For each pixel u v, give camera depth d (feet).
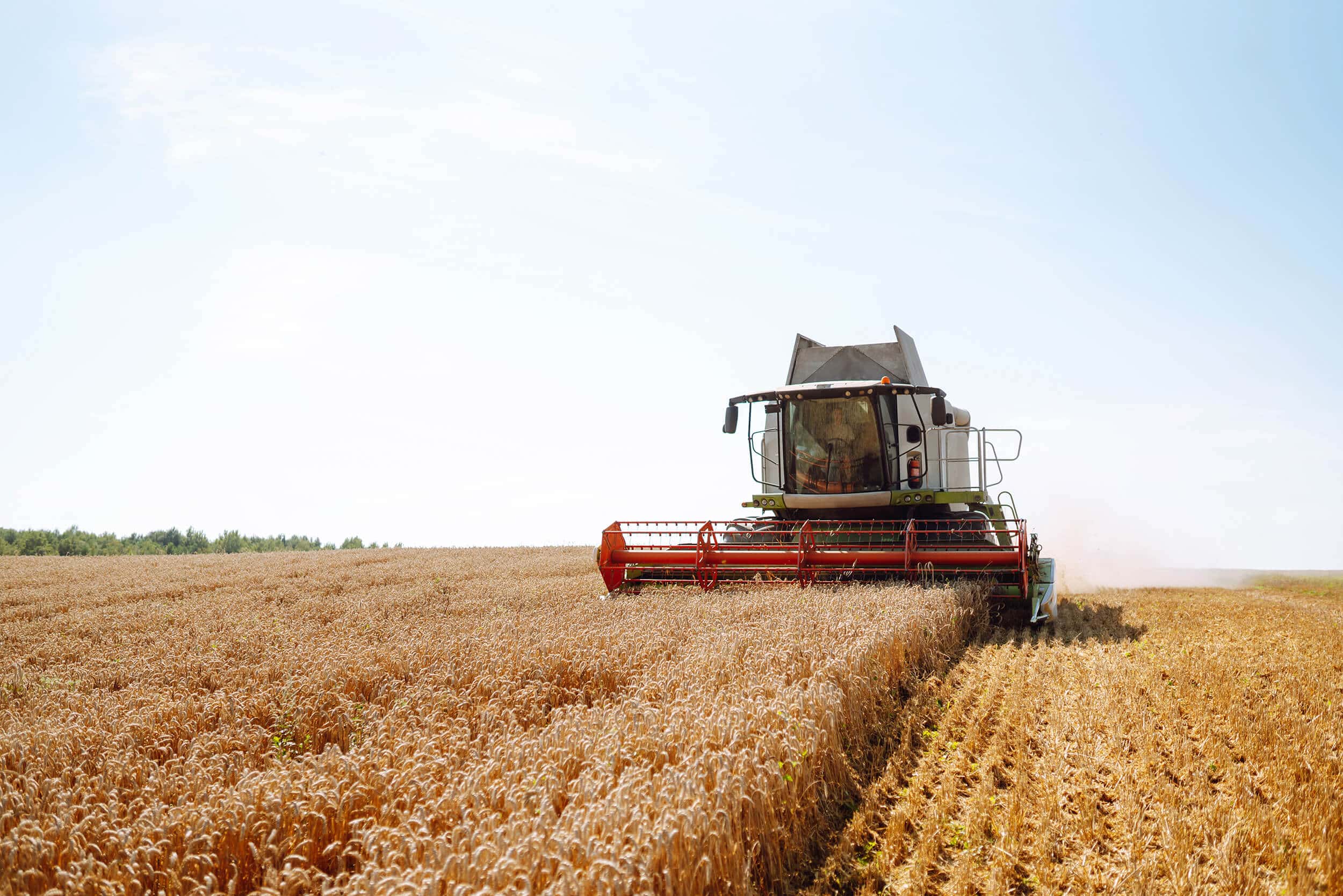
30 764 18.06
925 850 16.24
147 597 61.67
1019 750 21.63
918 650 30.22
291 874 12.57
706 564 44.11
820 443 47.24
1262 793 19.25
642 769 15.39
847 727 21.65
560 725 18.47
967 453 55.42
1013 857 16.12
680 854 13.30
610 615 34.78
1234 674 30.32
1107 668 30.50
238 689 24.94
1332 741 22.43
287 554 106.73
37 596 63.46
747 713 18.85
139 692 25.27
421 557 92.12
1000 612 41.83
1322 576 88.99
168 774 17.43
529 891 11.09
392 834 12.90
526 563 79.36
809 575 42.39
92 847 14.02
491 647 27.71
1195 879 14.97
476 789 14.73
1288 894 14.52
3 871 13.10
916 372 51.29
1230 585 76.64
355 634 34.47
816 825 17.71
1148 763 20.47
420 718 20.42
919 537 44.80
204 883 13.55
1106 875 15.44
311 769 16.61
